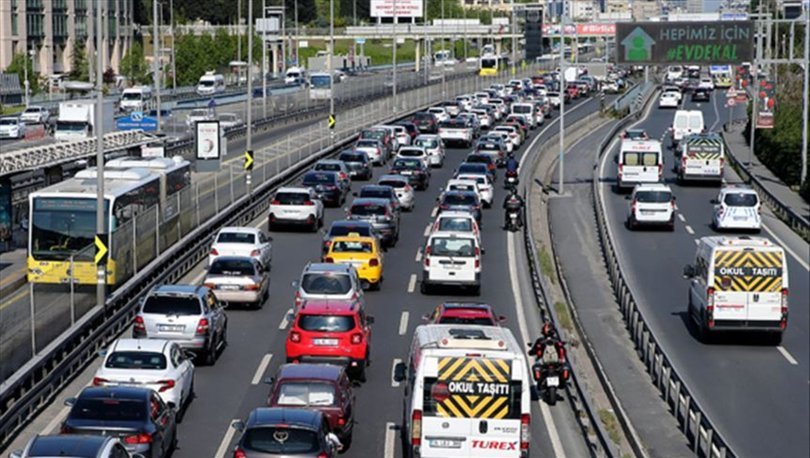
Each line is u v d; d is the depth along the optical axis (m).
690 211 101.06
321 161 102.62
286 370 37.25
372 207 78.06
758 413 45.53
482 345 32.81
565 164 133.38
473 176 97.56
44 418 41.00
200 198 77.38
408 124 147.88
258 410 32.19
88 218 58.94
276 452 30.17
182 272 68.19
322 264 54.72
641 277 74.19
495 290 65.56
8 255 75.31
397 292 64.50
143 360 39.28
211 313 48.47
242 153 127.94
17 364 41.03
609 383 47.66
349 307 46.09
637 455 37.97
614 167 130.25
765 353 55.75
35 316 43.22
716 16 169.50
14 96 197.25
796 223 91.88
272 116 171.62
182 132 149.88
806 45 111.44
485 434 32.38
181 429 39.28
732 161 134.50
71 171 97.75
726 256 56.00
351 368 45.06
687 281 73.00
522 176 117.44
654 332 59.88
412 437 32.56
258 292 58.56
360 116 153.38
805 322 62.84
